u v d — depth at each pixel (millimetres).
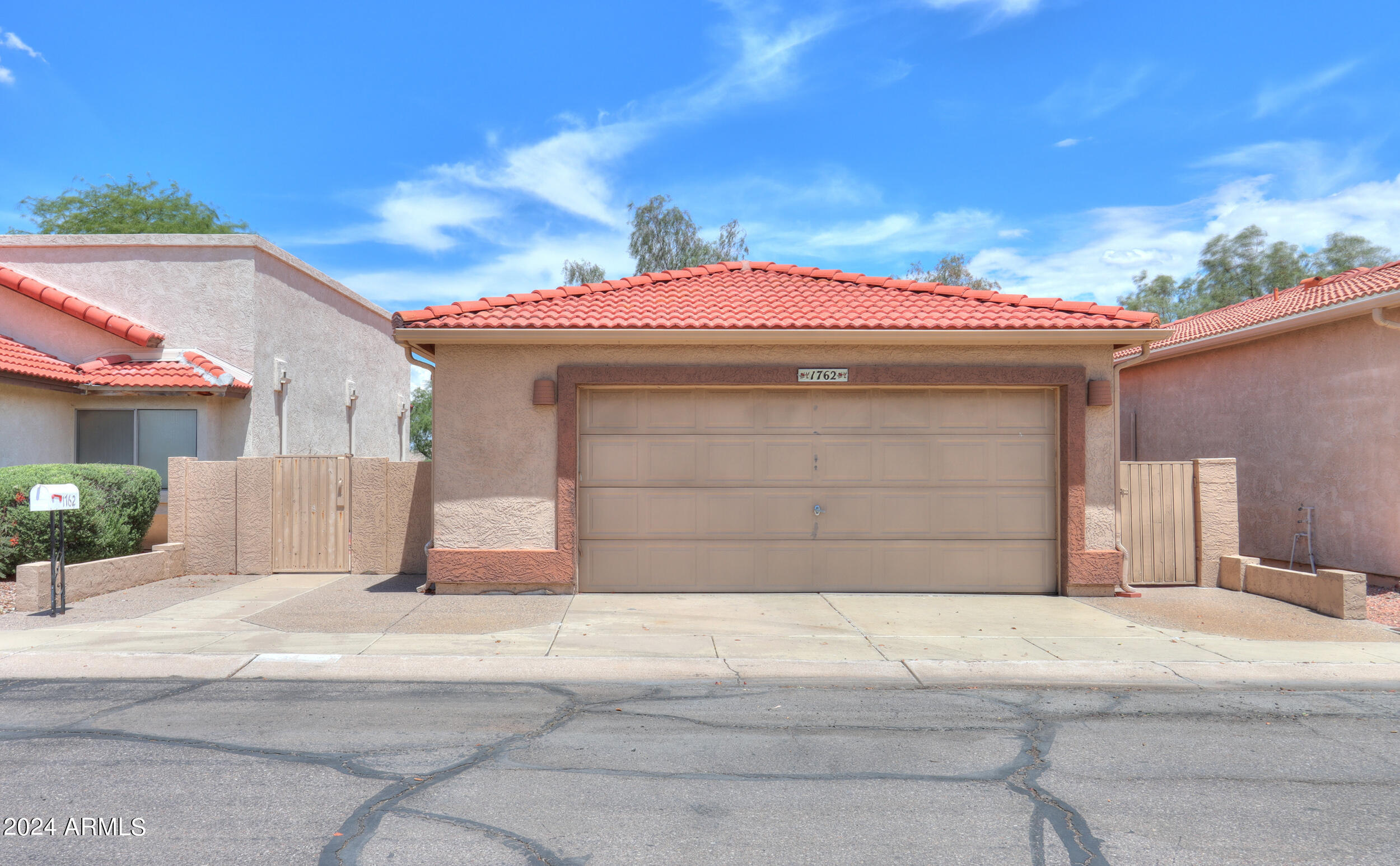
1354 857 3557
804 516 9797
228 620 8156
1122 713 5613
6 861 3420
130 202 31469
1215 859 3529
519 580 9500
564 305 10203
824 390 9859
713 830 3777
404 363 22578
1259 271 43188
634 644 7230
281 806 4004
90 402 13438
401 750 4793
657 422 9797
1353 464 11195
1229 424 13742
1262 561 12969
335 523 11172
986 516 9836
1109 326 9422
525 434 9578
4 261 14203
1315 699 5977
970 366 9680
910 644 7305
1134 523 10430
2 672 6434
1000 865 3467
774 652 7000
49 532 9531
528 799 4117
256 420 14102
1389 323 10195
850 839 3705
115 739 4934
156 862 3424
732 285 11516
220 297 14047
